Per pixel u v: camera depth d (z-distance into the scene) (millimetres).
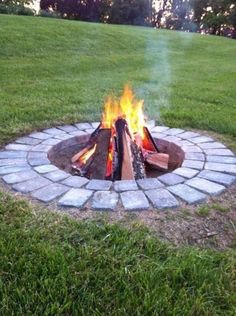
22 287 1619
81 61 8219
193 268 1727
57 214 2150
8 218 2125
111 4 25844
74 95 5227
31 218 2113
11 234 1959
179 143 3320
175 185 2484
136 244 1903
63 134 3545
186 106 4836
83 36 10633
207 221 2148
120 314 1499
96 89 5766
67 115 4191
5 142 3336
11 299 1565
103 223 2066
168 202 2266
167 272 1701
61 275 1668
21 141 3336
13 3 17766
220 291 1630
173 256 1822
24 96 5059
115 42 10867
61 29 10734
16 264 1740
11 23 10352
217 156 3004
